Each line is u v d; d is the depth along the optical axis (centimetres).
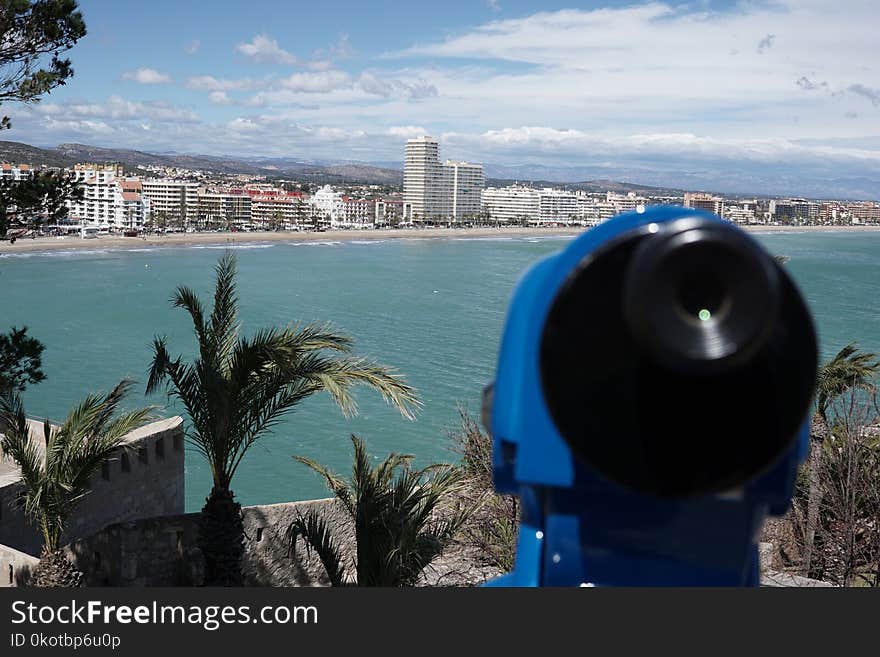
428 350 8150
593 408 174
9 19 1424
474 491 1524
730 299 155
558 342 176
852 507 1572
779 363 171
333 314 11025
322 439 4922
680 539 197
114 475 2111
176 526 1770
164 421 2394
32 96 1448
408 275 17538
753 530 198
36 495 1357
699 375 158
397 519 1304
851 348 1994
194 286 14288
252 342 1382
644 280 156
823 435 1730
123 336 9125
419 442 4838
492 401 207
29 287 14125
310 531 1476
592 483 192
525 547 213
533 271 204
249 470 4406
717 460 172
